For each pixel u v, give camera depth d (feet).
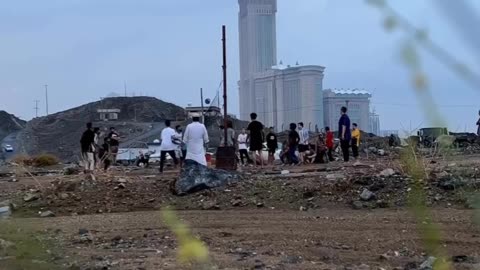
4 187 52.90
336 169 57.77
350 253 25.00
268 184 44.65
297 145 82.74
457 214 31.37
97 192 45.62
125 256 24.50
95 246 27.61
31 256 19.58
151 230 32.99
